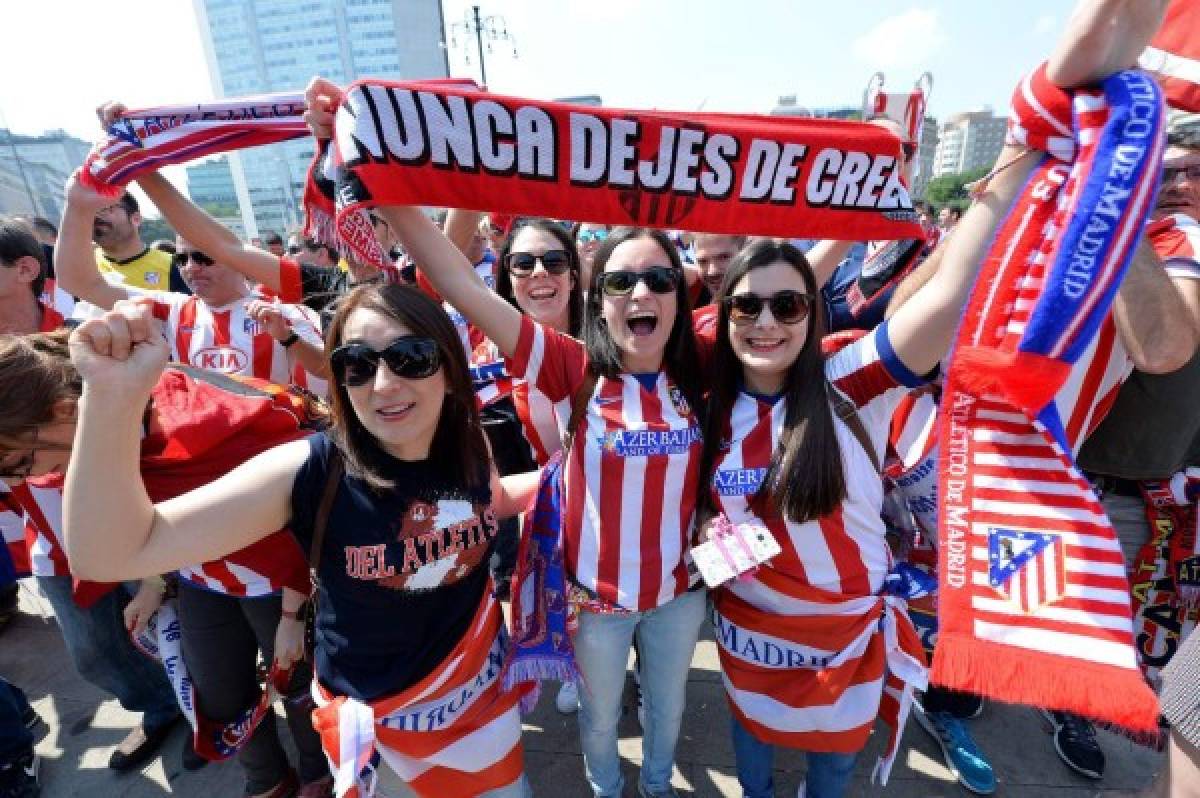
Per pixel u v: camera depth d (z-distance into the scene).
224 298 2.45
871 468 1.60
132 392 0.99
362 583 1.34
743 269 1.54
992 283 1.19
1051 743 2.27
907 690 1.69
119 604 2.21
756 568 1.66
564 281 2.50
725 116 1.46
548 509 1.73
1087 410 1.69
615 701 1.83
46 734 2.52
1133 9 1.02
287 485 1.28
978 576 1.25
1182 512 1.97
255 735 2.00
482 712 1.56
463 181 1.44
